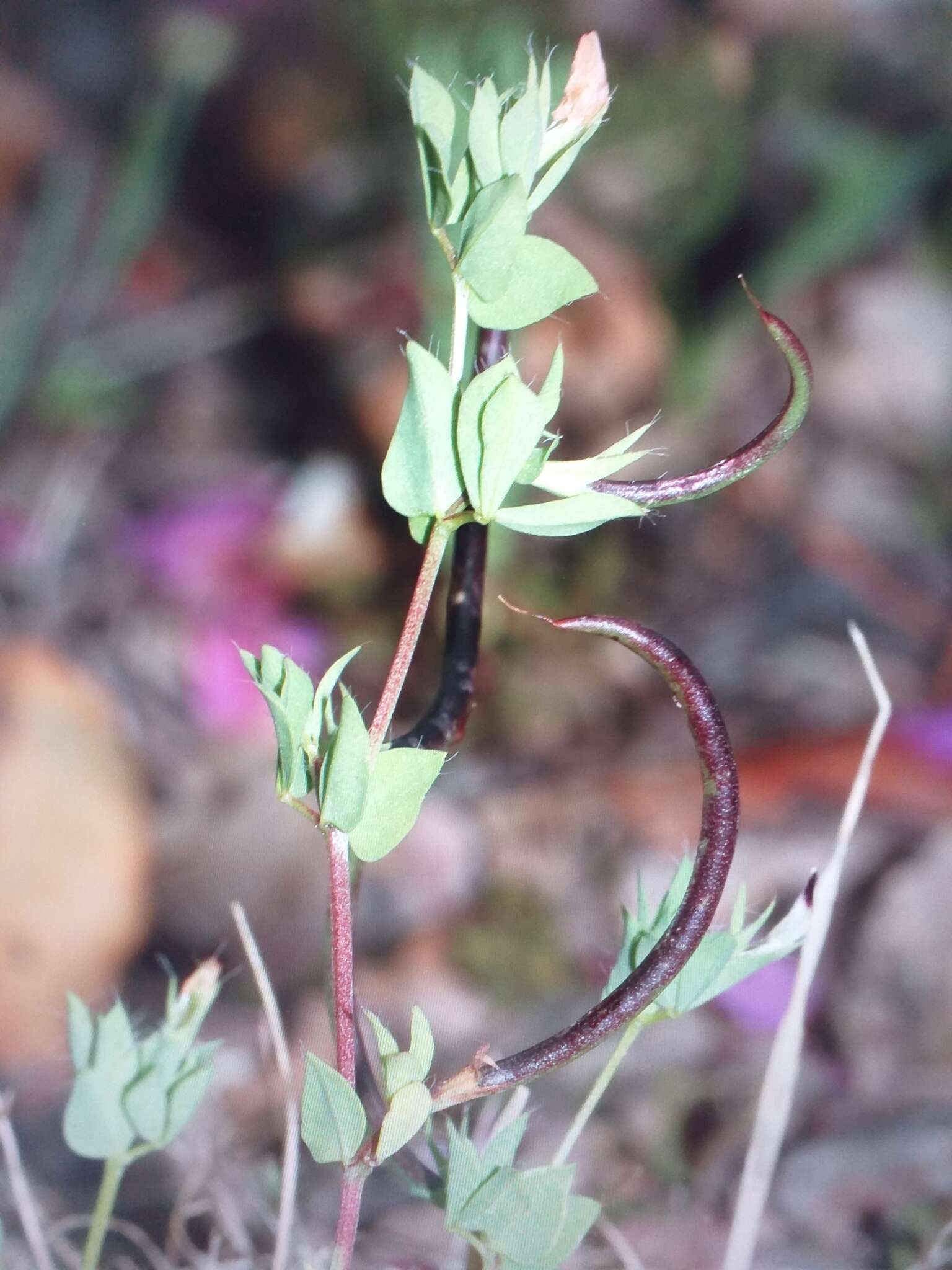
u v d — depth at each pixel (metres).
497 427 0.18
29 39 0.89
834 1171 0.32
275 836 0.40
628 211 0.70
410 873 0.42
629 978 0.18
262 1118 0.32
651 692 0.50
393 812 0.18
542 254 0.18
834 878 0.21
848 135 0.74
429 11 0.67
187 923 0.39
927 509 0.61
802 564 0.58
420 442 0.18
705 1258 0.28
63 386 0.61
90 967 0.36
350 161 0.77
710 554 0.57
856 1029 0.37
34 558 0.54
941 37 0.81
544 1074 0.18
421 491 0.18
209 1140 0.29
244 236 0.74
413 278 0.64
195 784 0.43
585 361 0.58
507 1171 0.18
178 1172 0.30
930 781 0.43
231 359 0.66
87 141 0.82
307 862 0.40
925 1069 0.35
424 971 0.40
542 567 0.52
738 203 0.71
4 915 0.35
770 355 0.68
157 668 0.50
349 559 0.55
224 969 0.38
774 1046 0.21
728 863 0.18
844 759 0.44
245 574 0.55
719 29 0.77
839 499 0.61
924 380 0.67
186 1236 0.26
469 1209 0.19
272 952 0.39
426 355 0.18
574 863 0.43
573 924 0.41
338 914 0.18
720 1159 0.33
